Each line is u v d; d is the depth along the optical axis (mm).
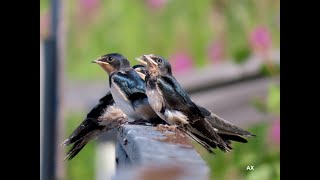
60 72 13398
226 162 13617
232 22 16188
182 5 18297
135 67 10797
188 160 6379
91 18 18047
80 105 15945
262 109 13719
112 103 10859
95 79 17406
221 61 16719
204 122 9812
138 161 6883
